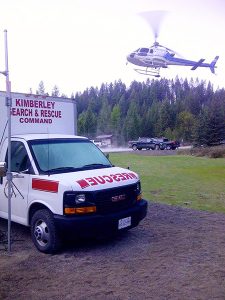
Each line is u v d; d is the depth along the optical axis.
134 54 27.42
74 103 8.52
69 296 4.29
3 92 7.09
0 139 7.00
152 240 6.47
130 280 4.71
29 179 6.11
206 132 48.91
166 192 12.12
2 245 6.22
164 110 92.19
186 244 6.22
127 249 5.98
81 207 5.51
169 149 43.62
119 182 6.00
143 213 6.36
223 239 6.52
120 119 95.69
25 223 6.21
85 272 5.00
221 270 5.03
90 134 90.38
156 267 5.16
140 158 27.03
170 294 4.29
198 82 143.00
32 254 5.77
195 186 13.52
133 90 123.06
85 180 5.71
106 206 5.72
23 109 7.38
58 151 6.55
